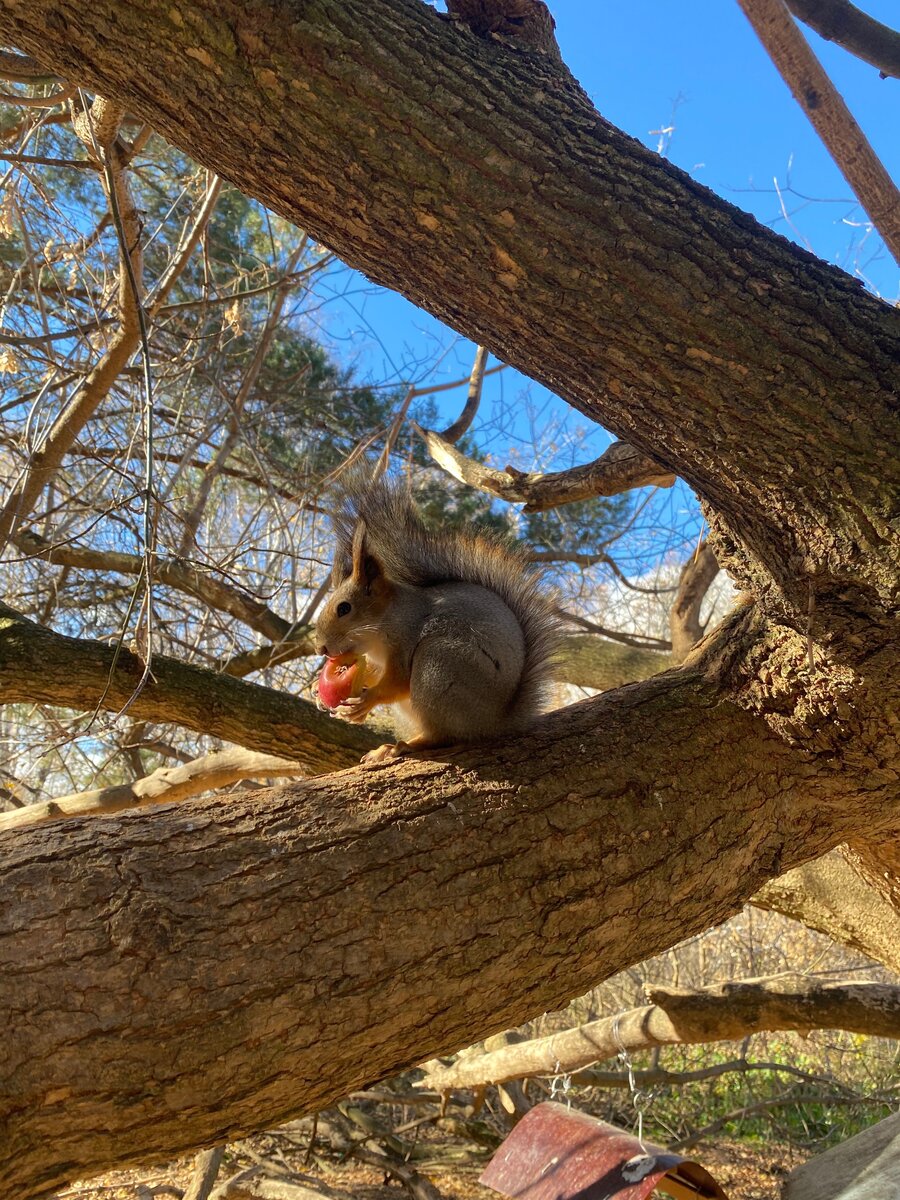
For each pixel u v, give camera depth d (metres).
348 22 0.50
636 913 0.63
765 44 0.65
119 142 1.12
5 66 0.92
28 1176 0.46
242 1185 1.21
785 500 0.60
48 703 1.05
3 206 1.22
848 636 0.65
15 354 1.28
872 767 0.73
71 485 1.67
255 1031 0.50
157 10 0.47
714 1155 1.64
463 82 0.52
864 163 0.69
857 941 1.13
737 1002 1.08
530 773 0.65
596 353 0.57
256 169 0.53
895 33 0.65
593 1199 0.69
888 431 0.58
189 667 1.08
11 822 1.12
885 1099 1.57
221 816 0.57
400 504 0.86
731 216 0.58
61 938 0.49
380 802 0.60
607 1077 1.44
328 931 0.54
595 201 0.54
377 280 0.60
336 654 0.79
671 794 0.67
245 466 1.90
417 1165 1.55
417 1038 0.56
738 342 0.56
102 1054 0.47
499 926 0.58
